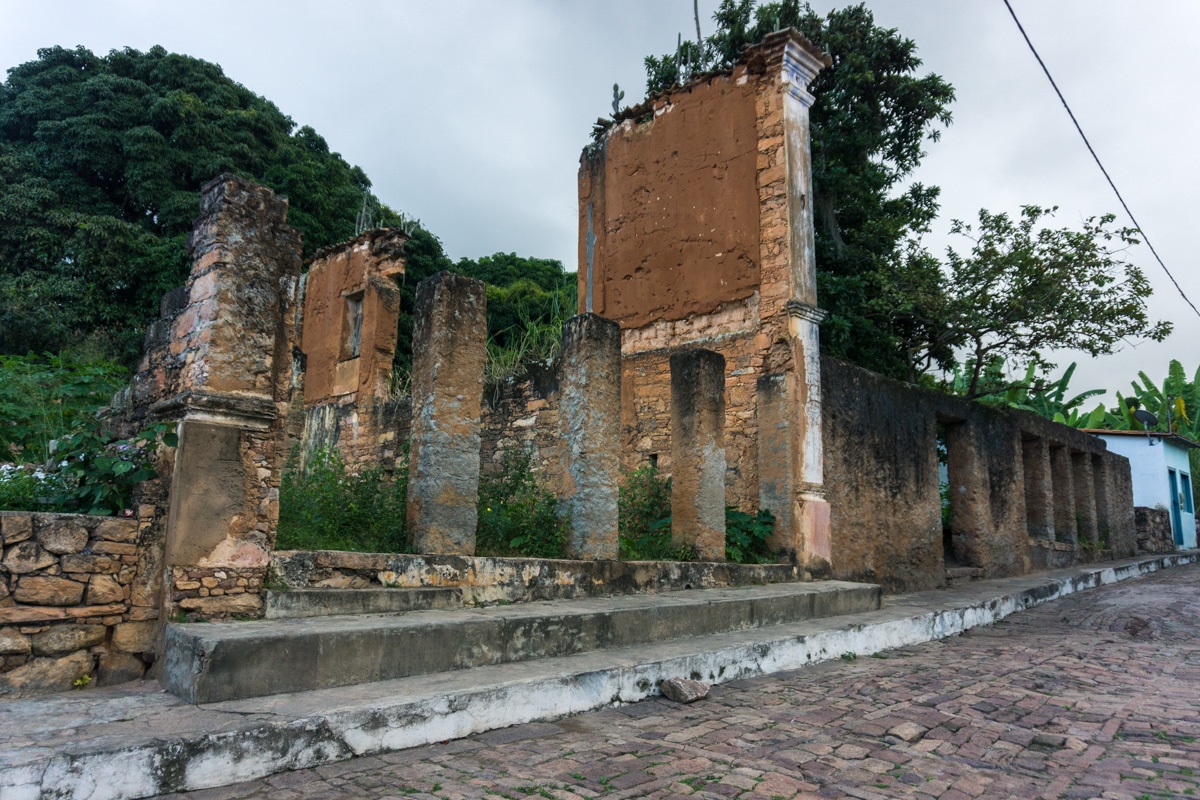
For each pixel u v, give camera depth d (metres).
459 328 6.43
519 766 3.64
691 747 4.06
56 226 18.28
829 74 15.49
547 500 7.55
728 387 10.01
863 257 14.56
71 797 2.88
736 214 10.30
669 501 9.27
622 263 11.65
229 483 4.77
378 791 3.24
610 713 4.71
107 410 6.61
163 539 4.73
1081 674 6.39
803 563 9.00
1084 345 13.48
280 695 3.96
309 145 23.61
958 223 13.87
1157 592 12.20
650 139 11.57
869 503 10.43
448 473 6.18
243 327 4.94
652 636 6.02
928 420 12.10
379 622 4.69
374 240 13.66
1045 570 15.03
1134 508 21.27
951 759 4.07
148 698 3.93
